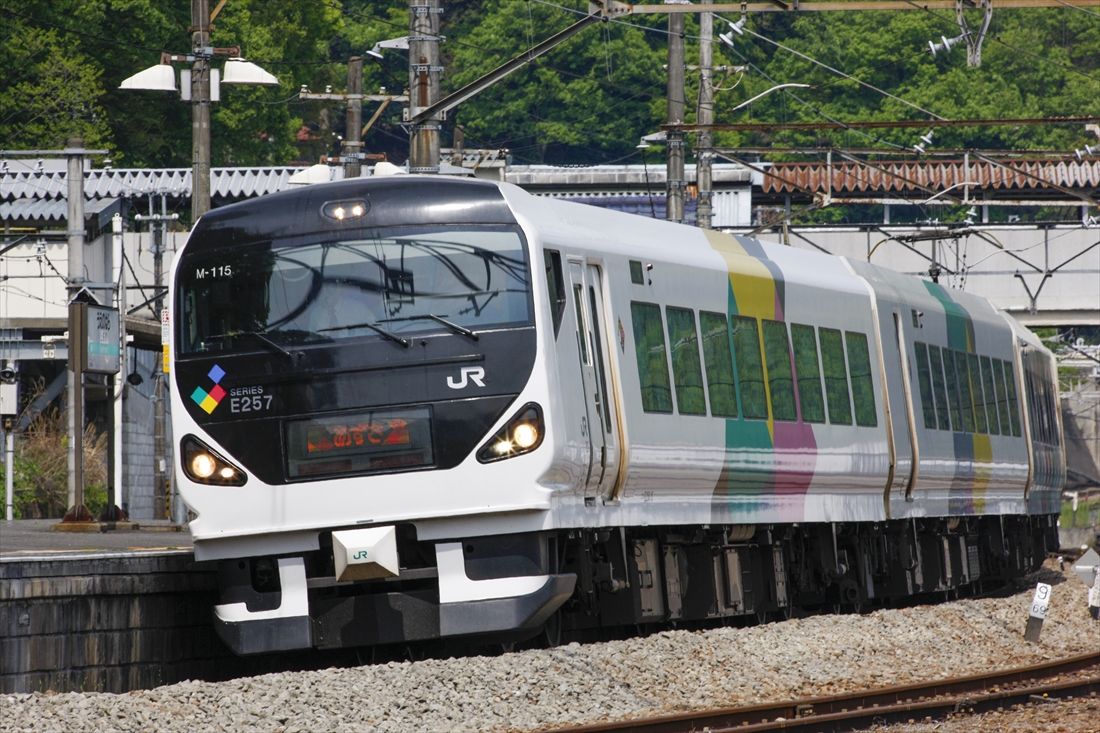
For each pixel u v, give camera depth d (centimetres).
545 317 5262
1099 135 13562
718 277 6588
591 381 5559
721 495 6469
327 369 5256
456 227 5312
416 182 5378
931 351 8788
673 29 10881
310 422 5253
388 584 5328
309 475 5247
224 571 5353
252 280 5369
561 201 5756
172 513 10588
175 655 5366
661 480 6006
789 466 6981
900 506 8238
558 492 5262
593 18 6950
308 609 5281
